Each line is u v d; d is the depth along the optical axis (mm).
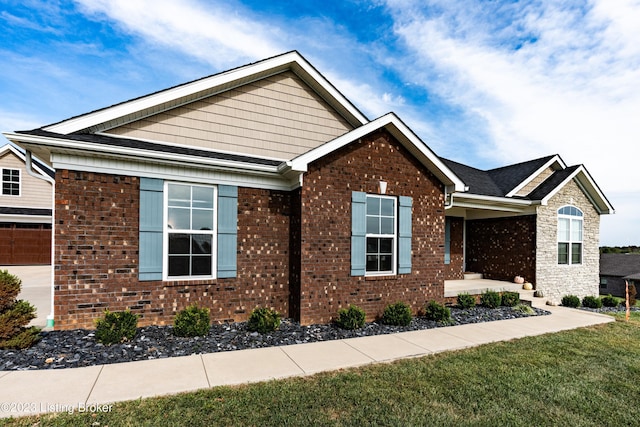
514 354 6000
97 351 5316
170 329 6531
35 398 3857
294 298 7781
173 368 4871
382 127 8562
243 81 8930
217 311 7297
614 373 5219
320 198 7691
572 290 13922
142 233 6656
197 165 7066
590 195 14914
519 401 4230
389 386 4539
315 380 4656
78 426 3346
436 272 9250
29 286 12164
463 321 8508
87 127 7105
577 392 4527
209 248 7422
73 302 6141
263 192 7934
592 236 14977
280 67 9352
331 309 7715
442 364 5406
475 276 14422
